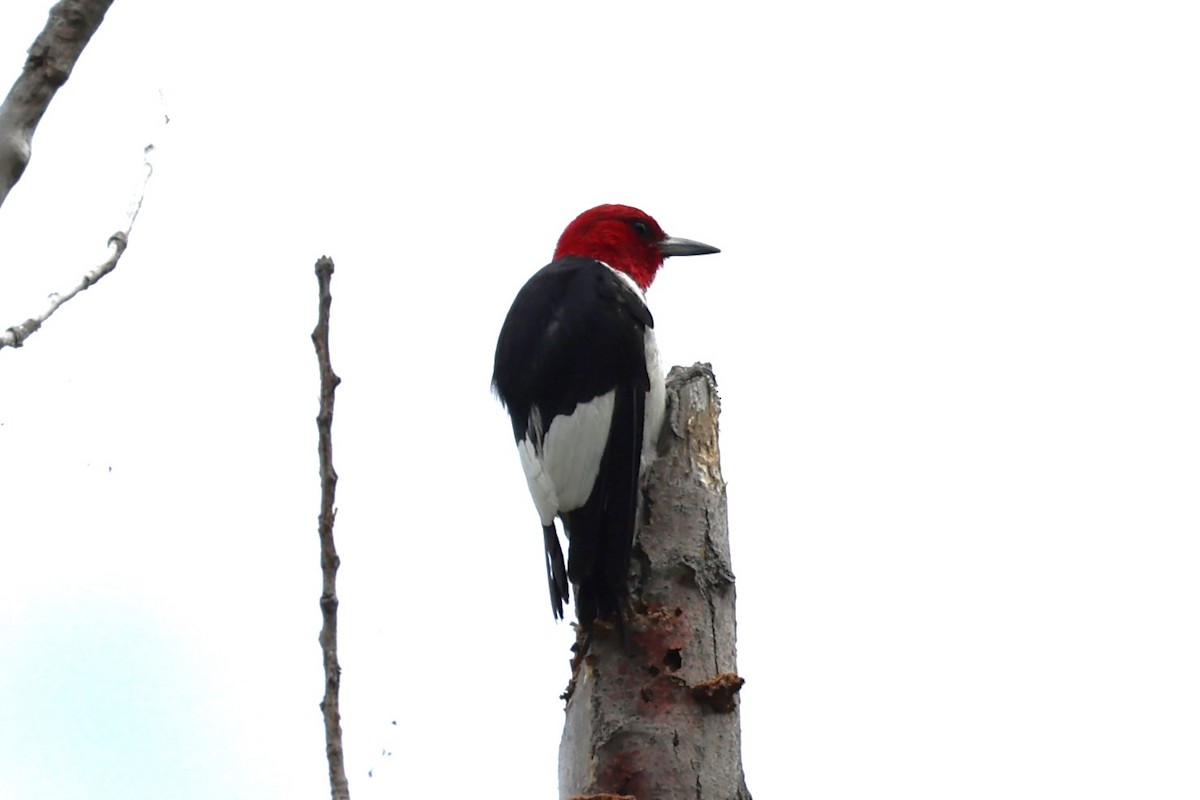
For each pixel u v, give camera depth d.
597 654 10.15
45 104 6.79
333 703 6.48
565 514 11.37
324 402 6.92
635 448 11.12
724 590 10.49
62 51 6.82
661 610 10.27
